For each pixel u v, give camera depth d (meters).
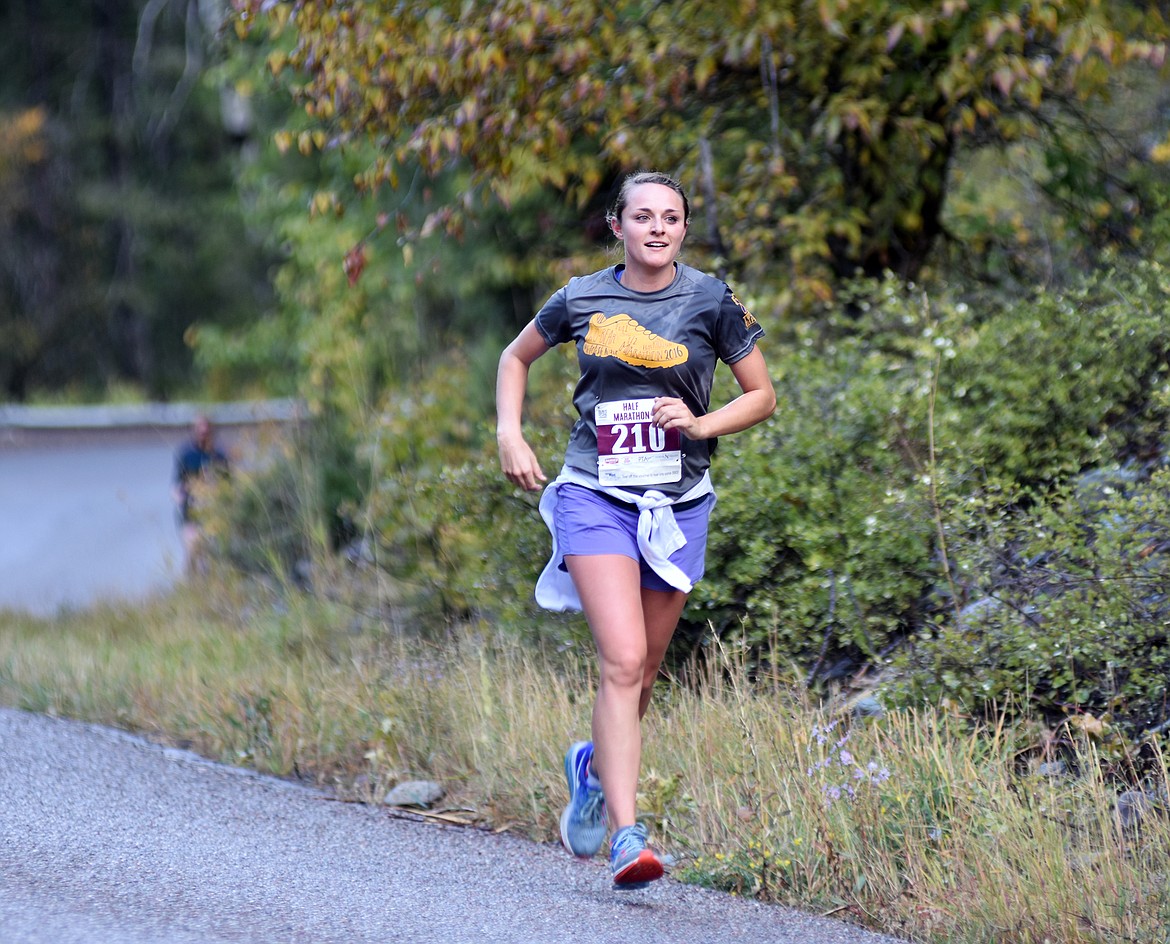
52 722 23.30
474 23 26.70
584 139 34.78
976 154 32.81
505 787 18.55
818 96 29.08
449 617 25.78
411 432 31.48
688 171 29.64
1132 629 17.42
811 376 22.95
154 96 109.50
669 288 14.62
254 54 42.44
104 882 14.78
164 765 20.50
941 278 31.19
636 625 14.25
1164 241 28.95
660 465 14.47
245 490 36.44
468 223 36.06
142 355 115.94
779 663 20.38
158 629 34.66
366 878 15.40
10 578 52.00
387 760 20.02
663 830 16.83
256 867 15.65
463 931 13.66
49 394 113.81
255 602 33.47
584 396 14.73
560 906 14.57
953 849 14.80
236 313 115.94
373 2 26.72
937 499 20.02
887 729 17.45
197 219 113.94
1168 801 15.23
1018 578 19.45
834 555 20.67
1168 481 17.80
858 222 29.91
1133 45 25.62
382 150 30.36
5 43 112.94
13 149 107.75
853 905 14.71
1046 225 31.94
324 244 44.00
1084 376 22.39
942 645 18.53
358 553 30.08
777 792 16.16
